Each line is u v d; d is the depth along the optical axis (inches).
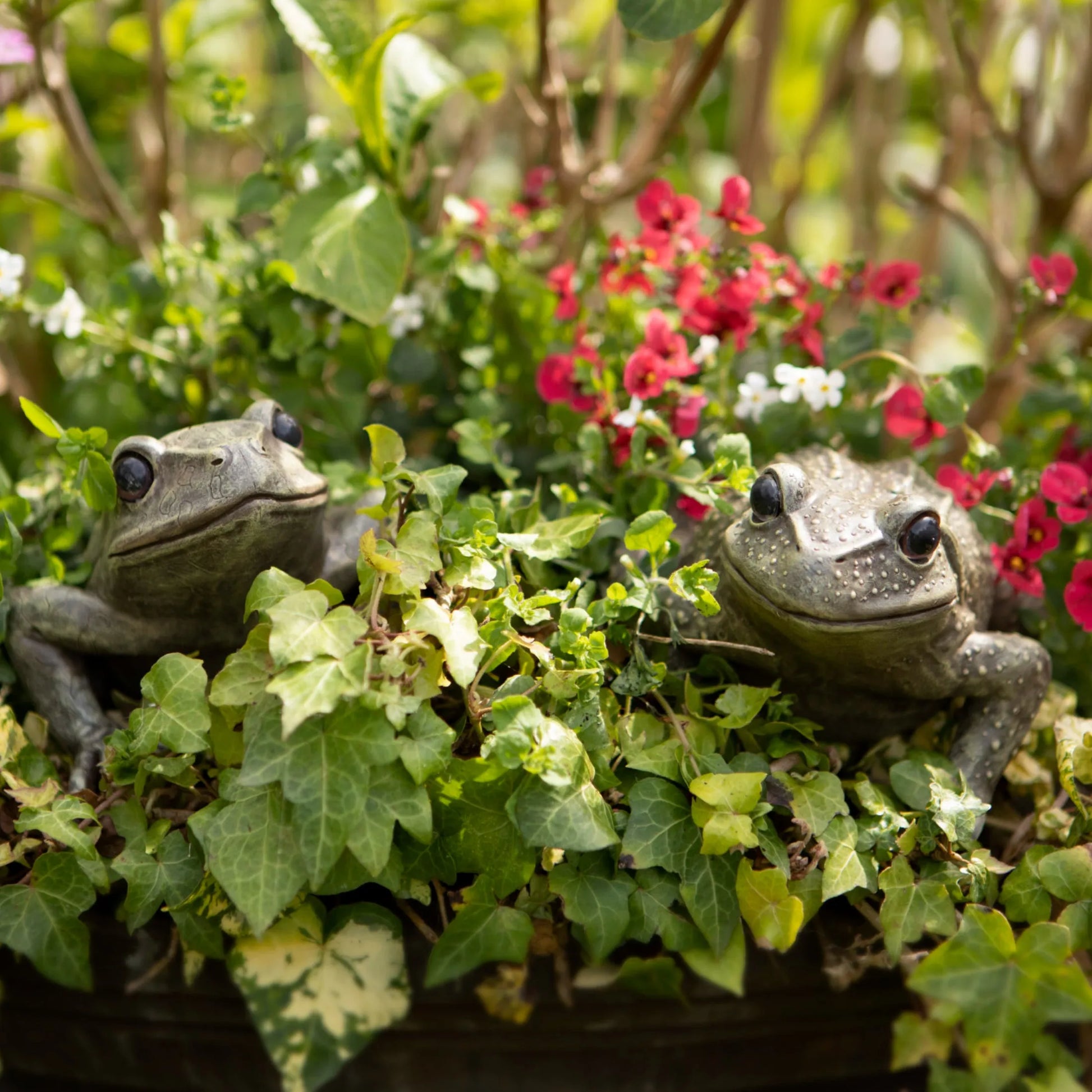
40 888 56.2
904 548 56.0
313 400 64.2
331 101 83.4
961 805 57.1
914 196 70.5
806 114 92.4
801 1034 55.7
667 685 58.6
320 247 62.1
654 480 60.7
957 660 57.9
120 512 57.8
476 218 64.5
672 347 61.0
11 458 68.6
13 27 70.2
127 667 60.0
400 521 58.0
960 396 60.8
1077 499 60.4
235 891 55.0
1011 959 55.4
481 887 56.2
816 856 56.7
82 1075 55.8
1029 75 82.0
